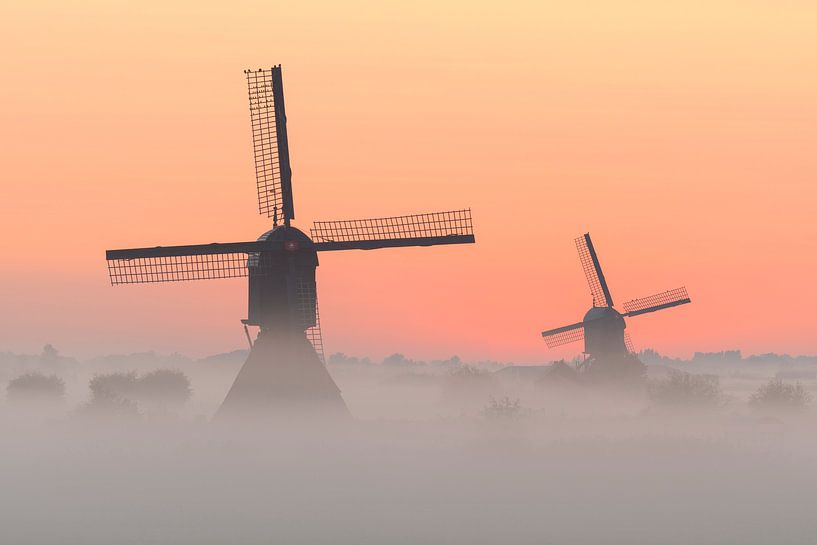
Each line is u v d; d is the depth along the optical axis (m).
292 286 197.75
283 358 197.12
